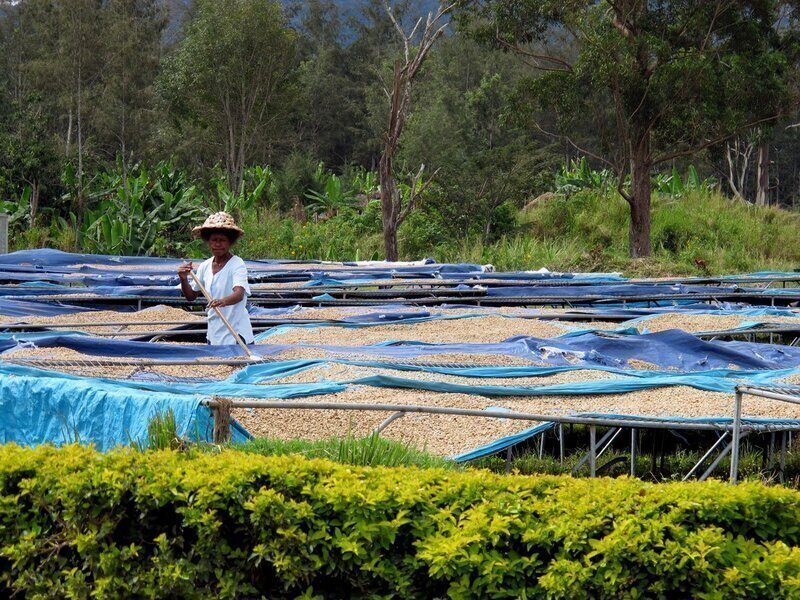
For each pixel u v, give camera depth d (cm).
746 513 347
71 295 1230
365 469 374
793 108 2361
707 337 1075
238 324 784
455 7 2353
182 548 359
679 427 584
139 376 694
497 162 2698
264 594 362
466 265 1756
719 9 2255
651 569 330
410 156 3500
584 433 725
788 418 639
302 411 633
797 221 2933
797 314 1273
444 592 348
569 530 336
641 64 2333
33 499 367
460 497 360
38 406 568
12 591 371
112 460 375
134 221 2238
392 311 1171
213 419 517
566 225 2827
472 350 898
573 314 1210
